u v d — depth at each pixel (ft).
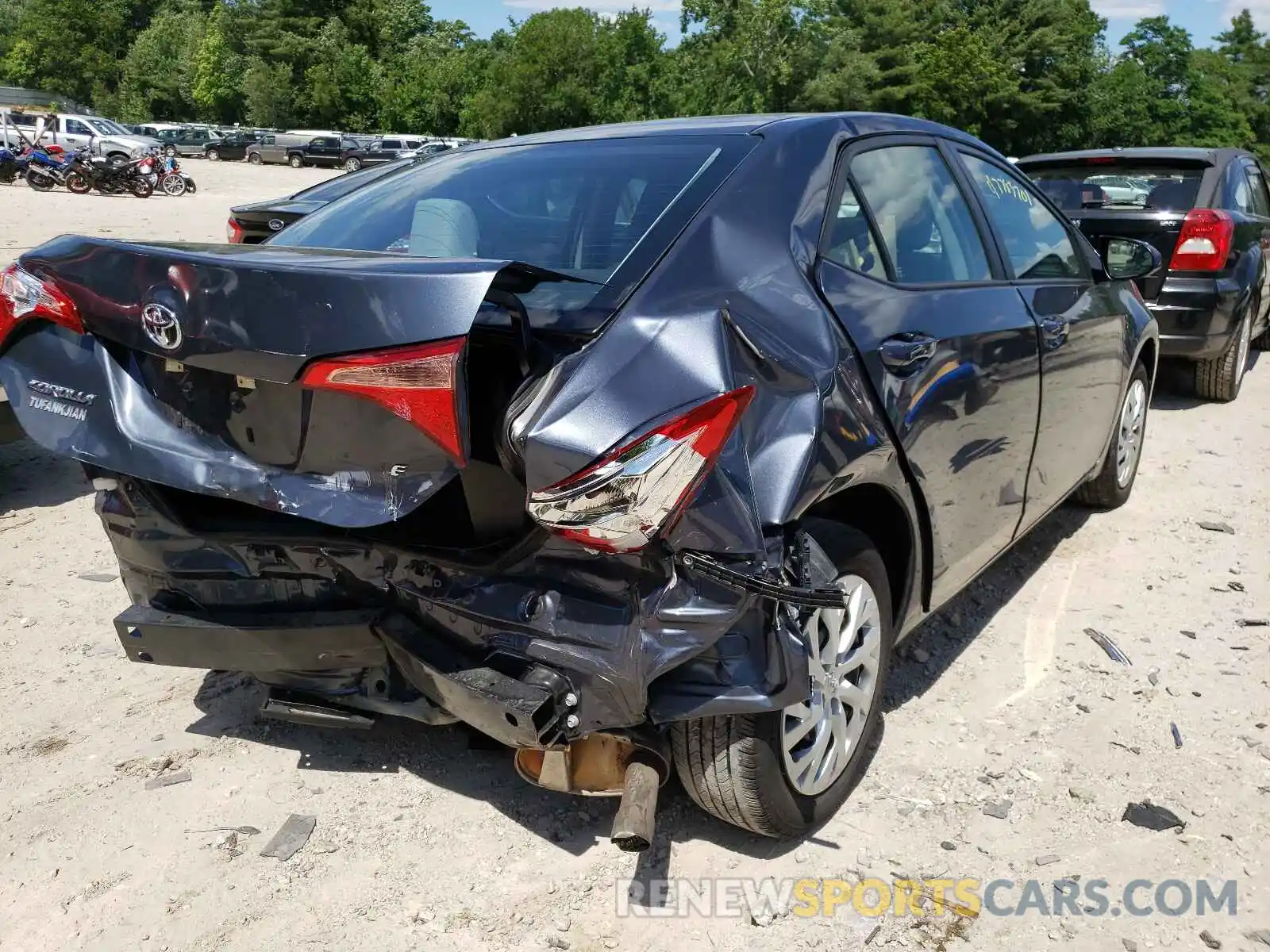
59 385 8.04
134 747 10.41
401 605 7.97
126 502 8.64
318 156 161.17
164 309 7.25
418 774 9.93
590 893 8.30
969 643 12.46
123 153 113.19
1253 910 8.10
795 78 197.88
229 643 8.48
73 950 7.82
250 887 8.42
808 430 7.52
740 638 7.20
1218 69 282.56
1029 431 11.53
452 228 9.27
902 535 9.41
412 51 266.57
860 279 9.04
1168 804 9.34
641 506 6.48
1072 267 13.75
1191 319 22.61
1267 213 28.12
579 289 7.67
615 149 9.80
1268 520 16.51
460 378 6.47
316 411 7.06
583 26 204.54
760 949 7.72
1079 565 14.78
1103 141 216.54
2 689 11.57
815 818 8.74
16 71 286.05
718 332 7.20
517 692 7.12
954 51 191.93
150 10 316.40
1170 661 12.00
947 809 9.30
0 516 17.28
